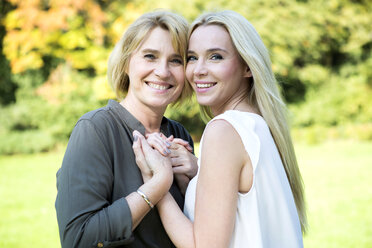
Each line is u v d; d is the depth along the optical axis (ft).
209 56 5.80
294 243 5.30
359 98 49.96
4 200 22.30
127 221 4.97
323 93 51.31
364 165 31.91
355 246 15.42
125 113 5.89
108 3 41.98
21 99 43.91
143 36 5.85
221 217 5.02
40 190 24.71
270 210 5.26
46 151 40.91
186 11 40.11
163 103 6.05
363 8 51.31
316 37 48.03
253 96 6.06
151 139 5.70
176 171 6.10
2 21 43.06
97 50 39.86
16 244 15.47
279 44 45.91
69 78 41.11
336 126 50.29
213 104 5.92
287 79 47.93
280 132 5.86
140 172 5.64
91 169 5.18
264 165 5.29
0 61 45.19
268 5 45.68
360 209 20.36
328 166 31.94
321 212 20.04
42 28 37.32
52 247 15.25
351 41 51.08
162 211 5.49
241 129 5.22
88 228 4.89
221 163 5.09
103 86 39.55
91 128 5.40
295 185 6.27
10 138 40.22
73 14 37.47
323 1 49.11
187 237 5.19
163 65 5.91
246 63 5.93
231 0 43.37
